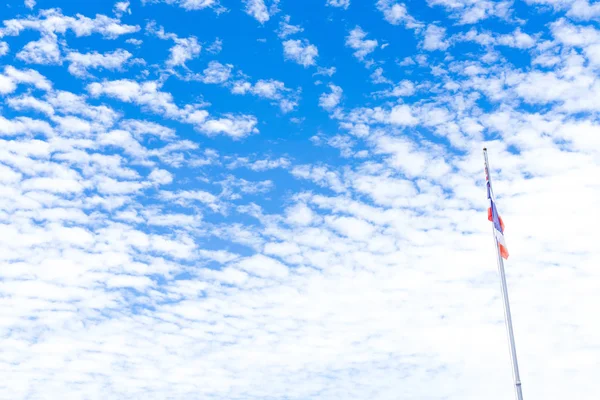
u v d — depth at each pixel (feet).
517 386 93.20
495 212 103.24
